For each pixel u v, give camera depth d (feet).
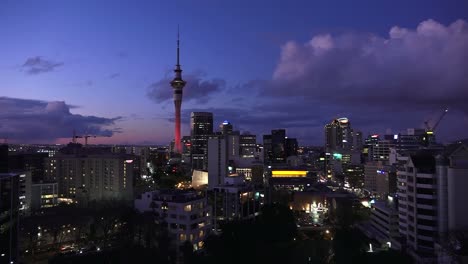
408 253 450.30
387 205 644.69
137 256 462.19
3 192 415.44
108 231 597.11
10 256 425.28
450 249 379.55
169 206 544.21
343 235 522.88
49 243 565.12
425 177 470.80
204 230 557.33
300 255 534.78
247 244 474.49
